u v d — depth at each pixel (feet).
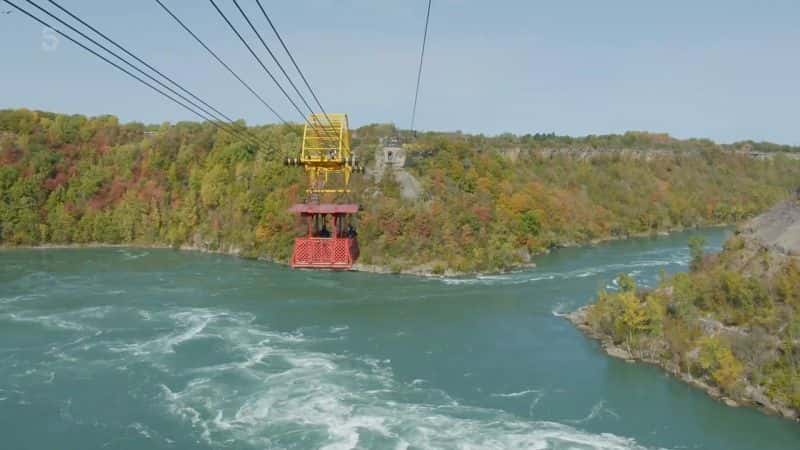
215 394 142.72
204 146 387.96
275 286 251.60
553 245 354.33
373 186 325.42
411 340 183.73
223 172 361.51
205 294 236.43
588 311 203.21
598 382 152.66
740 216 476.54
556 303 226.79
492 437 123.85
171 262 307.58
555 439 123.34
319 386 147.74
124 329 189.57
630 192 449.48
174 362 162.09
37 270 281.74
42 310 209.77
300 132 373.61
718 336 162.50
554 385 150.51
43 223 361.71
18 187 360.07
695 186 497.05
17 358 163.22
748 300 170.50
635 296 197.06
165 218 367.45
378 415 133.08
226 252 337.31
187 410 134.51
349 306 221.46
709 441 123.24
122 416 131.54
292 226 312.71
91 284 252.01
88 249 353.10
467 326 198.39
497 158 390.42
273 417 131.85
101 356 165.68
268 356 167.94
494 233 307.17
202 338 181.98
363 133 416.26
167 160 386.11
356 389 146.61
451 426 128.36
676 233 426.51
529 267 294.87
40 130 394.32
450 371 159.02
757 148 614.34
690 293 183.73
